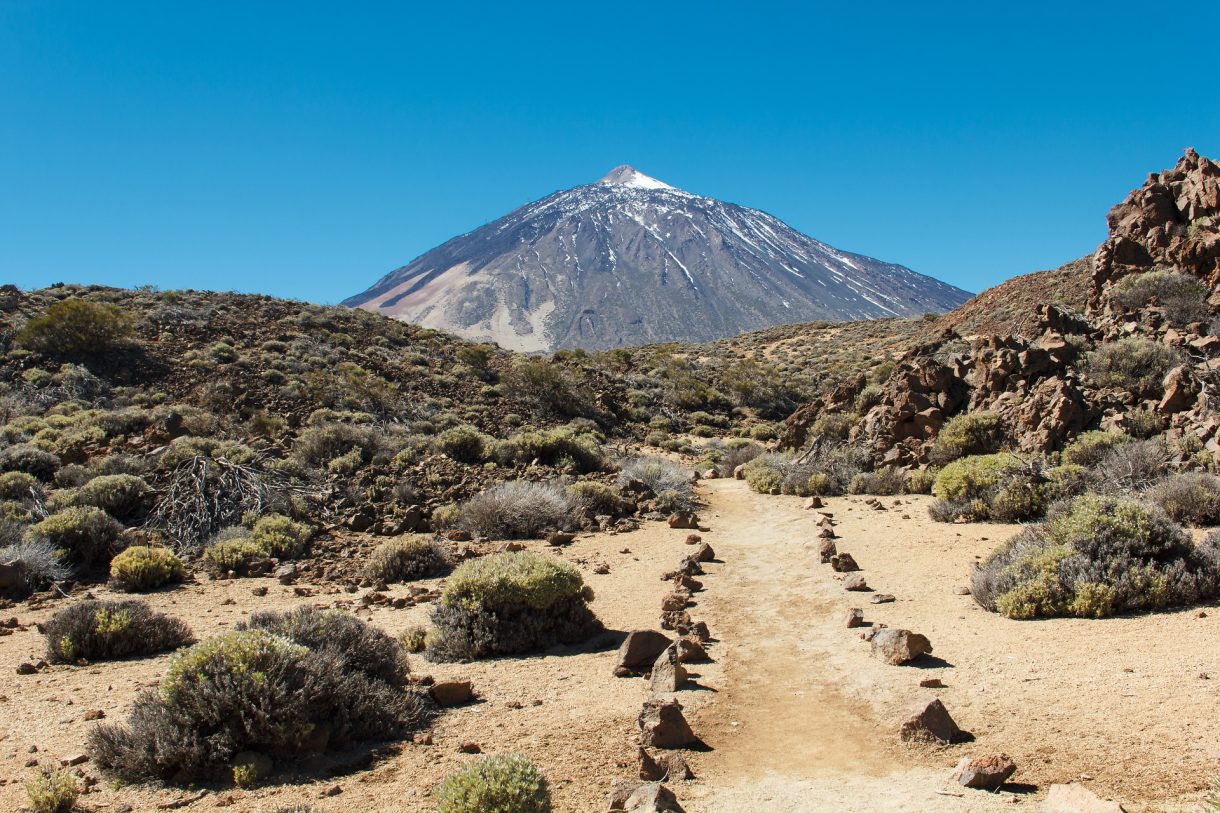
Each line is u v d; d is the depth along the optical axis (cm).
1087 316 2512
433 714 736
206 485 1853
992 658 775
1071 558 938
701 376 5653
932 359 2288
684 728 645
